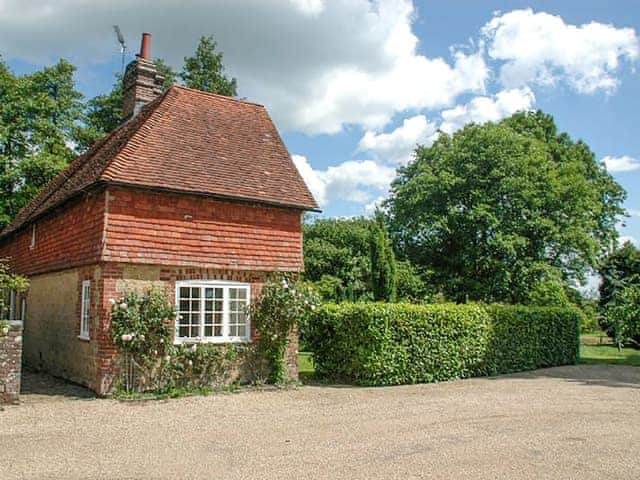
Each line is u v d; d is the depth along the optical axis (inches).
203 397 488.4
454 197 1250.6
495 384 607.8
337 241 1462.8
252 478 255.6
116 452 301.1
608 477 261.3
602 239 1521.9
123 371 486.0
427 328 626.2
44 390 510.9
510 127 1422.2
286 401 476.7
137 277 502.0
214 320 544.1
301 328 610.9
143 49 763.4
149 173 519.8
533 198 1168.8
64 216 610.9
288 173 647.1
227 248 553.6
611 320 1106.7
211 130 636.1
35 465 274.5
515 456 297.1
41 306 676.7
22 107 1144.8
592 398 509.7
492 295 1229.1
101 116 1376.7
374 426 374.0
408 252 1380.4
